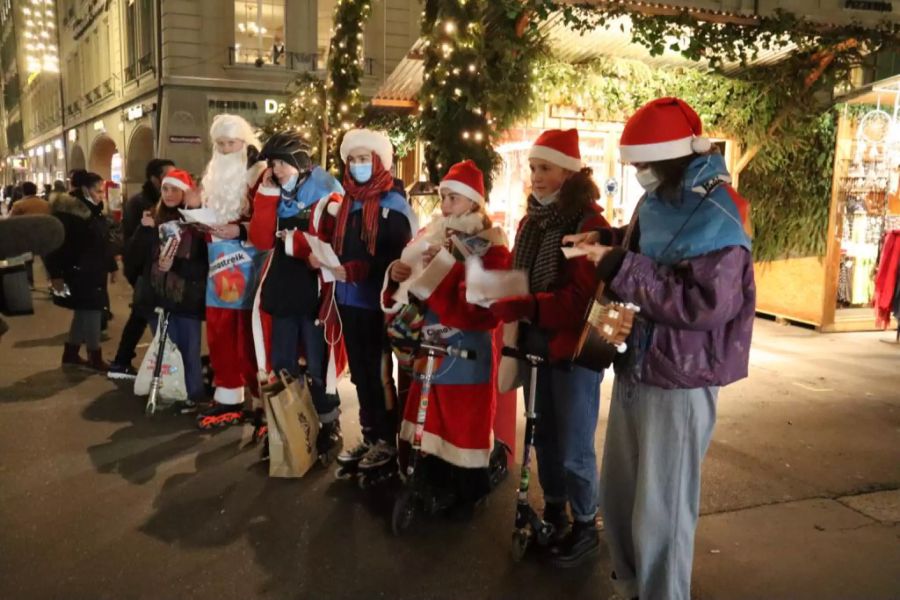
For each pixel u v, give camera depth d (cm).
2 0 4956
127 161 2259
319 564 305
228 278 446
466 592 287
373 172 364
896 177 790
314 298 397
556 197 298
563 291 277
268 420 391
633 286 218
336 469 404
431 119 420
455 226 326
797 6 554
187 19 1830
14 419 487
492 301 285
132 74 2155
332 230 381
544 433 313
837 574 300
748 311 226
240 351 452
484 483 345
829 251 774
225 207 433
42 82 3722
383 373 381
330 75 738
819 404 532
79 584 287
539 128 652
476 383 328
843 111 748
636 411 239
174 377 502
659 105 226
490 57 452
